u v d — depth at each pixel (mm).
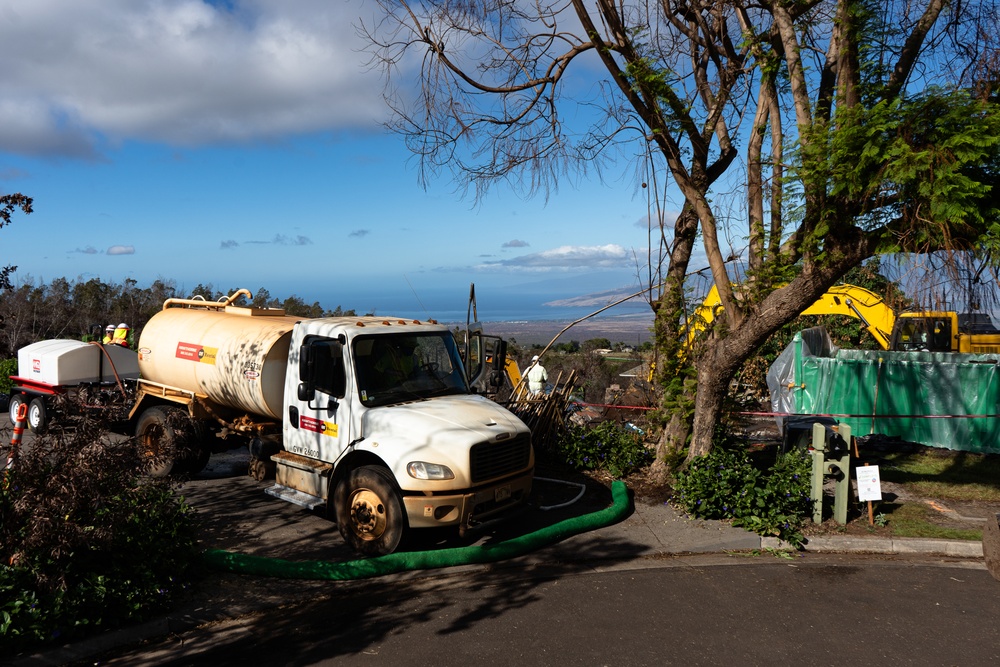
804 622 5461
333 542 7168
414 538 7395
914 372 12875
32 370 12570
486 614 5598
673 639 5137
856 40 7359
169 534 5852
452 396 7949
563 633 5234
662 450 9531
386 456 6734
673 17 9461
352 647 5004
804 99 7816
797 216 7594
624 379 17562
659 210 9586
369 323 7898
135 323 23266
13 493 5117
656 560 6988
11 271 6148
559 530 7383
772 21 9039
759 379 17469
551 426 10484
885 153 6461
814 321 20484
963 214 6145
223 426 9594
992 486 9523
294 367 8008
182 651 4953
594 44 8234
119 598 5098
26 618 4676
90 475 4984
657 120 8438
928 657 4867
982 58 7250
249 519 7922
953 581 6406
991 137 6137
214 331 9336
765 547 7344
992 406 12055
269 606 5707
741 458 9234
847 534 7512
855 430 13367
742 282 8656
